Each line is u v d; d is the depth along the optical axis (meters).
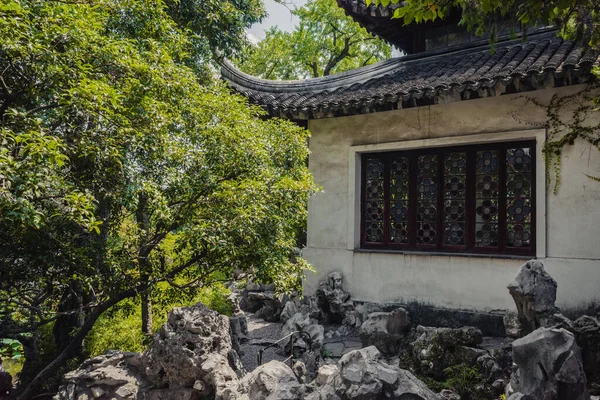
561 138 8.00
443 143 9.03
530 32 9.48
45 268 6.36
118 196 5.92
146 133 5.96
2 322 8.55
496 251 8.62
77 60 5.27
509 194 8.57
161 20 7.32
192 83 6.80
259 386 4.15
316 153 10.63
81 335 7.30
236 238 6.64
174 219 6.75
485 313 8.44
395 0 5.37
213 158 6.95
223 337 5.59
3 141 4.29
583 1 4.95
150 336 9.55
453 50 10.29
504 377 5.76
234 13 12.17
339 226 10.25
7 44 4.54
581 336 5.64
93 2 6.12
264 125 8.44
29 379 8.63
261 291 13.28
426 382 6.12
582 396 4.02
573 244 7.84
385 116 9.78
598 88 7.62
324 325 9.95
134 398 5.12
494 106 8.62
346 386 3.66
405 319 7.43
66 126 5.63
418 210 9.52
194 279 7.96
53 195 5.00
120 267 6.95
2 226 5.55
